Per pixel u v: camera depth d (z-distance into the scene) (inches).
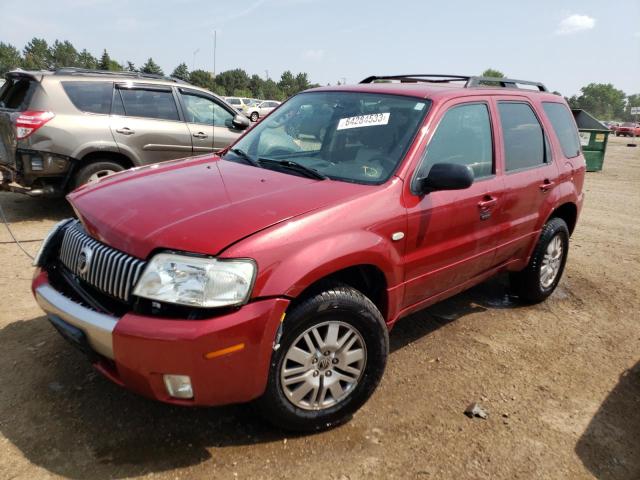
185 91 296.8
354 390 115.9
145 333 90.5
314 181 122.3
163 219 101.5
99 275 102.3
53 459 100.8
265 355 97.3
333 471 103.6
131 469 100.0
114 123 267.0
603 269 245.4
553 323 182.1
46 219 265.6
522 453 113.8
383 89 148.1
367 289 124.6
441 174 119.6
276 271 96.9
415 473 105.0
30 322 152.6
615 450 118.1
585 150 643.5
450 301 194.7
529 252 179.0
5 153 255.6
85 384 124.4
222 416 116.9
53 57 4968.0
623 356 162.7
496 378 143.0
